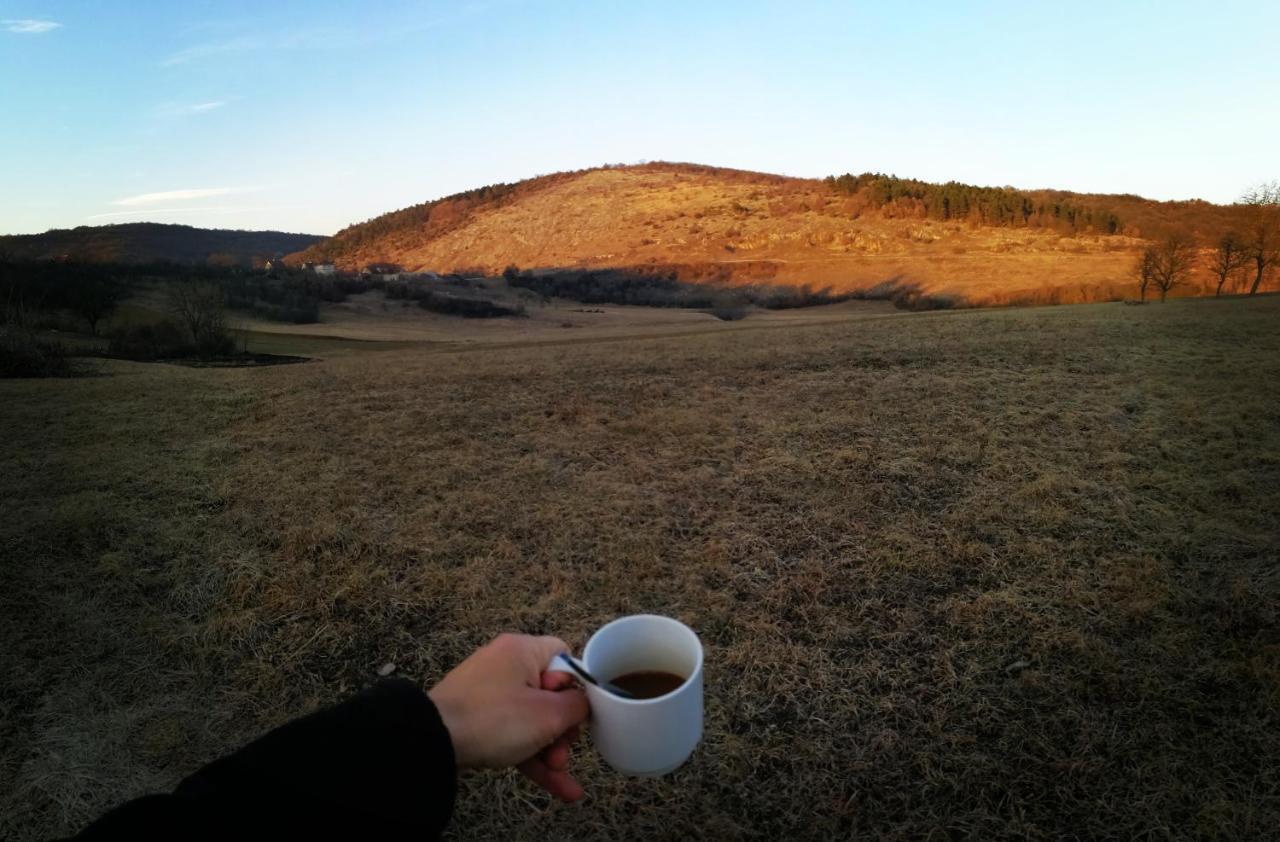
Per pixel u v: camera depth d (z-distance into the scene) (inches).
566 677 33.2
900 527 162.6
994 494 182.2
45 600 142.0
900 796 83.6
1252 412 256.5
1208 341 493.4
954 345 523.2
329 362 946.7
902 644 115.5
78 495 214.4
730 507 181.3
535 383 443.8
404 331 2628.0
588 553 157.3
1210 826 76.0
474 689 28.8
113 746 99.1
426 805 21.4
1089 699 98.4
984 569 139.6
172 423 342.0
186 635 126.5
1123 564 137.3
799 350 552.4
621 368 506.6
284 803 18.6
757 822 81.6
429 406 364.8
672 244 5836.6
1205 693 98.1
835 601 130.3
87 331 1907.0
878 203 6102.4
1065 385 332.5
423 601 137.3
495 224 7603.4
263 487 217.8
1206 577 132.2
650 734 31.4
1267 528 152.3
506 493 201.6
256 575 149.5
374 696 23.2
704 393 359.9
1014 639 114.3
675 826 81.4
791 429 262.4
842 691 103.3
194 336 1727.4
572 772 90.6
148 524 186.4
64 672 116.9
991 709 97.4
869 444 235.9
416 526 177.5
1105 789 82.3
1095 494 178.5
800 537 159.8
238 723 104.0
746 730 96.7
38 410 396.2
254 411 370.6
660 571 145.4
